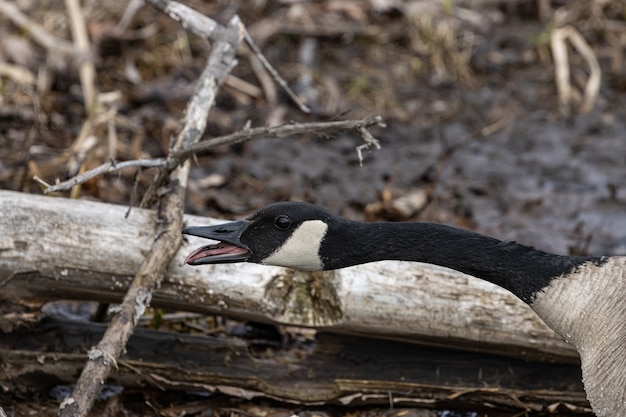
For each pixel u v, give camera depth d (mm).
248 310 9062
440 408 9383
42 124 13773
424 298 8969
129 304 8484
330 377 9312
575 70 16547
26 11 15602
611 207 13422
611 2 17766
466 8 17703
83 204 9086
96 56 15039
